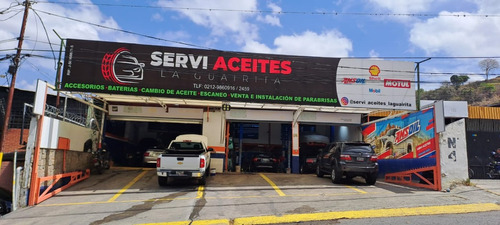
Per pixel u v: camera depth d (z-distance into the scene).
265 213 7.95
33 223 7.52
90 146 14.91
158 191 11.03
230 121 17.23
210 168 15.52
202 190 11.17
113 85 12.38
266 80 13.13
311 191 10.96
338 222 7.14
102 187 11.77
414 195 9.98
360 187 11.91
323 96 13.28
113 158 19.52
